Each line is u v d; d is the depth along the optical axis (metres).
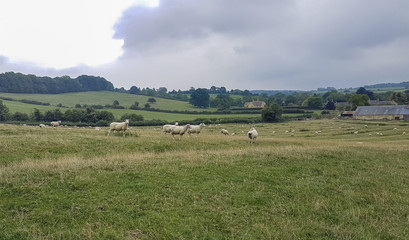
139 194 11.95
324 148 23.42
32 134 27.25
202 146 26.08
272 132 74.94
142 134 30.25
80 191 11.81
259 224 10.36
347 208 12.55
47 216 9.84
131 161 16.36
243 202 12.12
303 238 9.80
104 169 14.73
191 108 146.62
